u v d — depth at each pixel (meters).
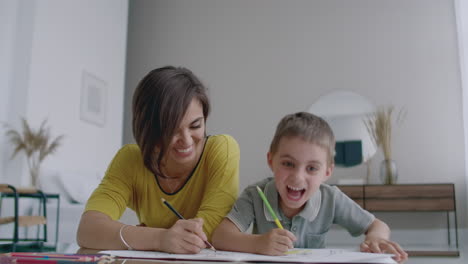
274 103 5.09
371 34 4.99
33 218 2.99
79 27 4.38
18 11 3.77
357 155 4.76
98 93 4.65
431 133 4.70
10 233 3.41
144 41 5.54
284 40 5.18
